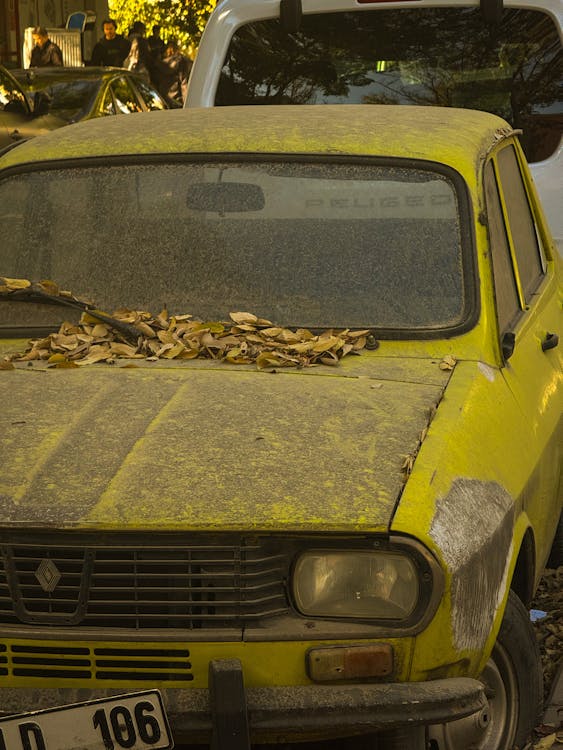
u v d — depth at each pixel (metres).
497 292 6.22
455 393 5.42
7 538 4.54
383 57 10.27
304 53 10.34
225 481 4.61
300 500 4.53
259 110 7.03
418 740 4.81
